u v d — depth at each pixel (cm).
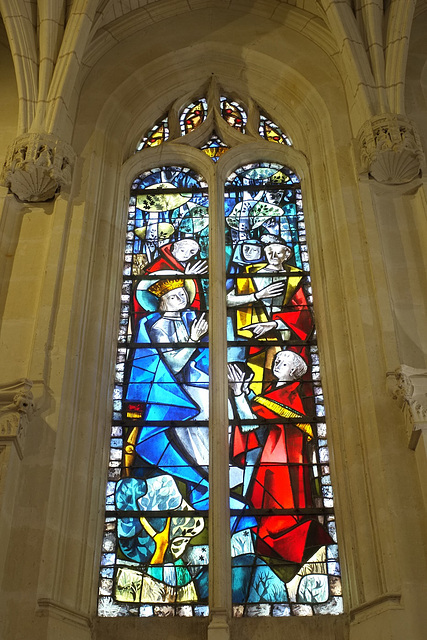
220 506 744
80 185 947
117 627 696
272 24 1105
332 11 1012
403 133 913
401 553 663
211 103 1088
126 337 898
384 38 1003
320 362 854
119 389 857
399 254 869
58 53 1002
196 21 1116
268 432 820
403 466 711
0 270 876
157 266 960
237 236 984
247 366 868
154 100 1080
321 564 733
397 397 734
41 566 673
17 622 645
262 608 711
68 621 668
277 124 1085
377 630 643
